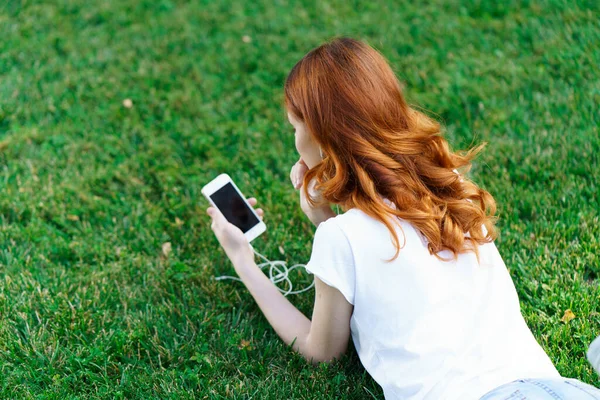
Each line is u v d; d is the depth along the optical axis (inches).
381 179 78.5
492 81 168.9
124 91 175.2
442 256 79.5
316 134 81.0
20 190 141.3
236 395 98.2
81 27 202.8
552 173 137.9
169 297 118.2
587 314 106.3
